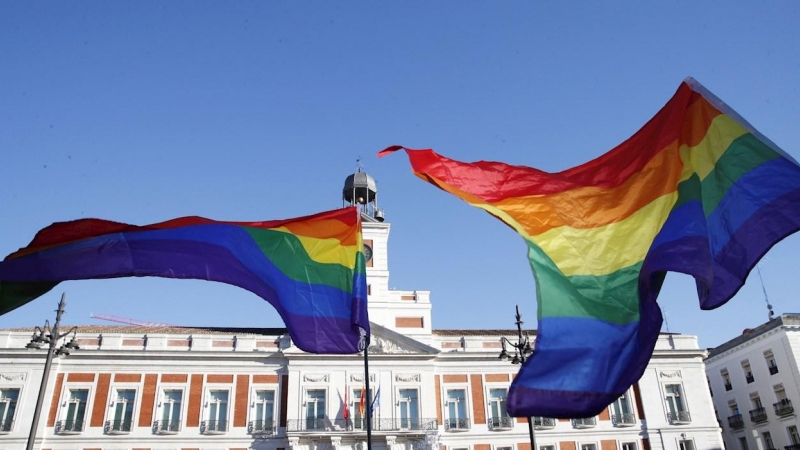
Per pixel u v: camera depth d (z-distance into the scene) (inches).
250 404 1743.4
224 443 1694.1
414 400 1780.3
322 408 1744.6
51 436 1649.9
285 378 1782.7
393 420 1734.7
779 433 1946.4
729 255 351.3
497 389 1843.0
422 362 1815.9
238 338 1811.0
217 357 1777.8
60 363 1727.4
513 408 327.3
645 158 410.3
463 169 441.7
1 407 1665.8
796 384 1889.8
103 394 1712.6
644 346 354.9
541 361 343.3
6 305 530.6
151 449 1672.0
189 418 1712.6
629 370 347.3
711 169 373.7
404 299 1935.3
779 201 341.7
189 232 572.1
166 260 561.9
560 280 378.3
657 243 376.5
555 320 359.9
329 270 584.4
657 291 377.4
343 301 573.3
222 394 1759.4
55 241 547.5
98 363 1739.7
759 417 2012.8
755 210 348.2
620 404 1873.8
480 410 1811.0
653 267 369.1
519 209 416.2
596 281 378.0
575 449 1797.5
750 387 2073.1
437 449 1707.7
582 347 351.9
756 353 2049.7
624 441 1819.6
